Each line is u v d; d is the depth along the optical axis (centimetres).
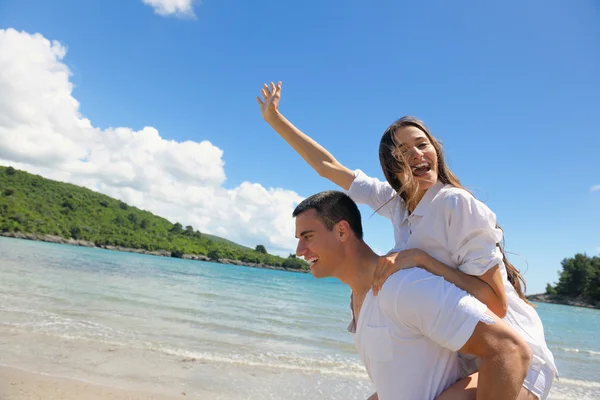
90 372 520
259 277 5875
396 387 150
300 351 832
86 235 11044
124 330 810
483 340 137
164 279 2708
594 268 9444
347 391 573
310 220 174
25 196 11194
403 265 157
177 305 1362
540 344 168
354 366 724
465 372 162
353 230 176
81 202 12538
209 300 1716
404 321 148
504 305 164
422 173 208
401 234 216
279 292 3030
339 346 938
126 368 557
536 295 9912
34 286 1325
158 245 12312
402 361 149
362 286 176
